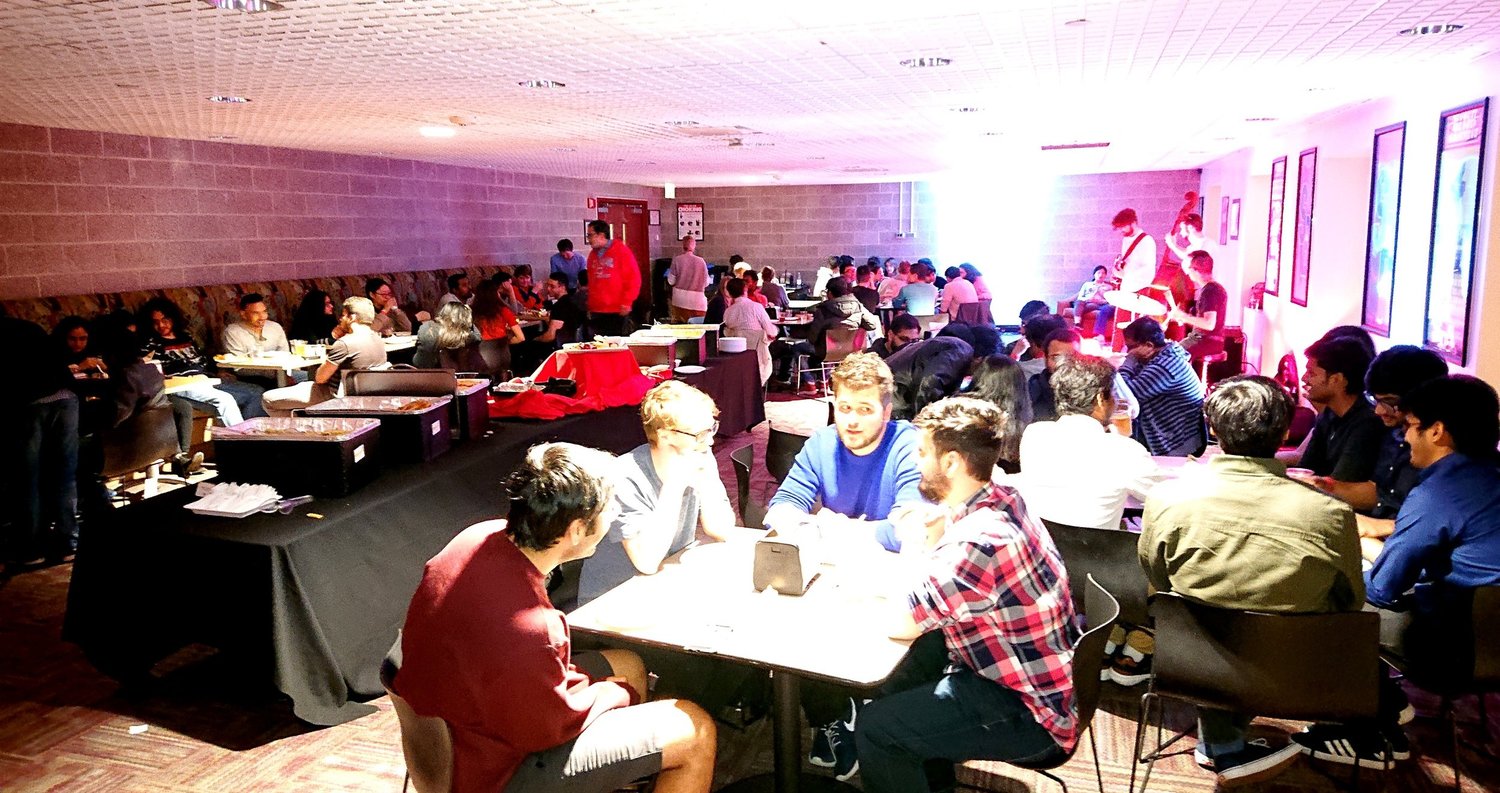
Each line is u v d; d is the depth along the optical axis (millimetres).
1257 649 2408
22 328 4918
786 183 16438
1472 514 2680
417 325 10258
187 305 8031
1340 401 3820
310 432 3691
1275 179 9016
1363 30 3924
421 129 7355
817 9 3396
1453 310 4816
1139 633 3568
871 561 2799
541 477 2109
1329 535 2465
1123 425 4199
